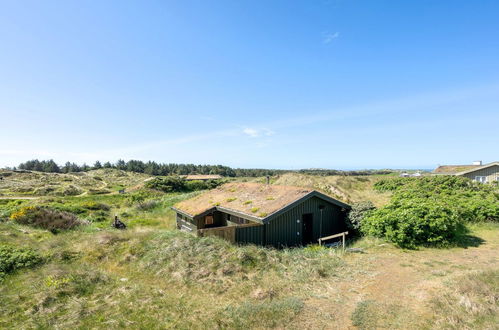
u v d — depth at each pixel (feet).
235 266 24.67
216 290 21.02
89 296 20.20
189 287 21.85
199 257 26.37
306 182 84.94
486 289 17.12
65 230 47.39
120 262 28.07
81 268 25.58
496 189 59.16
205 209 43.60
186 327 15.69
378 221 33.27
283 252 30.37
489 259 25.61
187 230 47.96
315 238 39.63
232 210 39.70
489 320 14.03
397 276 22.44
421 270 23.57
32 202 89.45
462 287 17.79
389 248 30.81
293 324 15.58
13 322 16.67
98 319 16.78
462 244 30.68
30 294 20.31
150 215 72.74
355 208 40.81
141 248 30.40
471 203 41.19
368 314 16.20
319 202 40.14
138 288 21.43
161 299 19.56
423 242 30.99
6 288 21.53
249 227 33.78
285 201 36.88
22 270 25.12
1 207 80.02
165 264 26.21
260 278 22.89
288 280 22.35
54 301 19.36
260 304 18.12
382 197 68.69
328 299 18.75
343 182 94.73
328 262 26.11
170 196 107.65
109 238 33.09
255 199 41.57
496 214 37.99
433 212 31.24
